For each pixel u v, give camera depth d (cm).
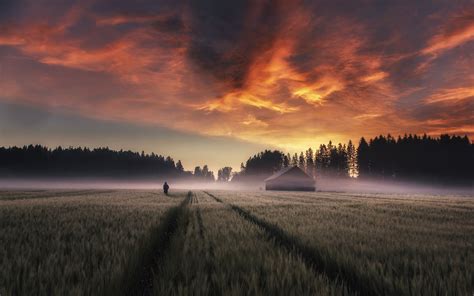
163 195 4478
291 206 2300
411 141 14650
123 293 481
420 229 1059
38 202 2533
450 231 1025
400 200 3444
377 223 1247
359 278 502
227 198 3719
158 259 728
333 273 573
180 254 671
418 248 712
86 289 417
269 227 1146
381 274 496
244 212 1873
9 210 1698
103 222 1209
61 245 731
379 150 14562
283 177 8862
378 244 769
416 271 536
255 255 658
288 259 615
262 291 434
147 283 562
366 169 14650
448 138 14650
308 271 535
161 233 1061
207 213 1744
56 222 1180
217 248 709
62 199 3128
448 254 651
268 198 3750
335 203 2730
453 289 432
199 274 491
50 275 466
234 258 621
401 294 432
